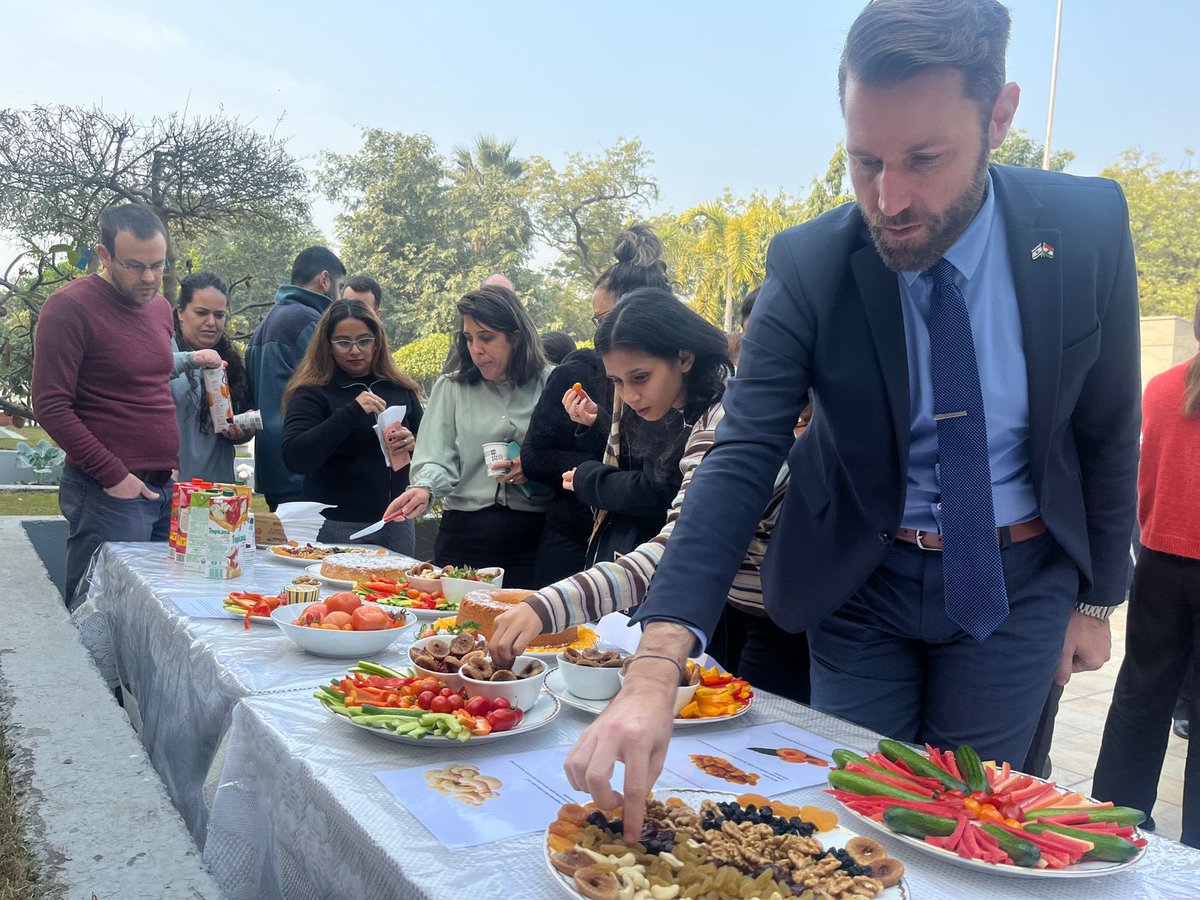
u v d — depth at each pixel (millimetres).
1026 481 1503
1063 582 1534
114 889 1252
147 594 2484
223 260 23125
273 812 1396
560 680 1756
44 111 9969
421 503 3199
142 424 3695
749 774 1346
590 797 1239
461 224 32438
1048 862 1042
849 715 1619
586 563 2771
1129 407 1515
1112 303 1469
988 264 1440
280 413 4438
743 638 2682
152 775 1667
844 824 1189
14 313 9086
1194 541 2752
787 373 1437
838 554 1563
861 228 1489
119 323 3615
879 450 1480
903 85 1171
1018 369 1456
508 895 972
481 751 1402
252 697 1601
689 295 23578
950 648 1535
